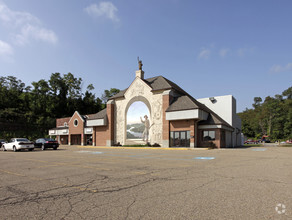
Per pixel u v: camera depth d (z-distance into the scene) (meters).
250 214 4.04
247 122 83.44
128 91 34.88
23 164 12.05
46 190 6.07
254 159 13.08
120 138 35.12
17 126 62.41
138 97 33.41
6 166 11.34
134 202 4.86
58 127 50.72
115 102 36.72
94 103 84.75
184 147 27.73
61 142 48.91
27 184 6.89
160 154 17.98
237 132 41.38
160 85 32.12
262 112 83.44
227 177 7.41
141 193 5.59
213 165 10.52
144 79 35.16
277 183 6.44
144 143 31.81
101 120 36.34
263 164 10.66
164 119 29.72
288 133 66.25
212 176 7.63
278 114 70.81
